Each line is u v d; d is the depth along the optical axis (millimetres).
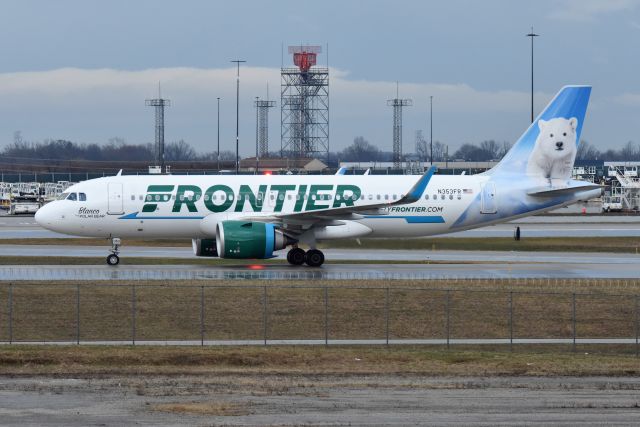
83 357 126625
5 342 143375
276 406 103188
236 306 165750
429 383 114562
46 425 95750
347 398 106938
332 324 158000
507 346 143125
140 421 97250
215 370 121500
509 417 99250
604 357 132000
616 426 96000
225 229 199125
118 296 170625
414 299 171875
